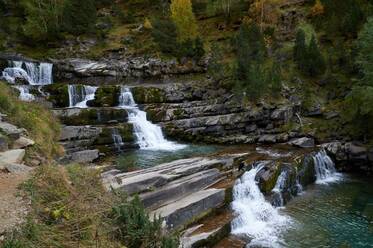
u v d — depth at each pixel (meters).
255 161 19.97
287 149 24.70
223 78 32.53
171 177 14.95
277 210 17.09
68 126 22.20
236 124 28.91
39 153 12.45
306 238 14.02
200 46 38.69
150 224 8.62
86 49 41.88
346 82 31.11
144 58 39.94
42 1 45.78
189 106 29.84
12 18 47.59
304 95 30.84
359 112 26.39
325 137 27.02
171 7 44.88
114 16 53.16
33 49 41.97
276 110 29.00
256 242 13.54
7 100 14.43
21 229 6.68
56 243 6.76
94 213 8.10
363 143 25.66
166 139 27.64
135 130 25.41
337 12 38.72
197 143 27.58
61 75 38.69
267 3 43.19
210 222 13.87
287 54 35.88
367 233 14.55
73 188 9.02
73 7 43.53
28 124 14.41
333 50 34.94
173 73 38.12
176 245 8.59
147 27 44.69
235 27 44.28
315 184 21.84
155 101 30.92
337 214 16.62
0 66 33.97
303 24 40.62
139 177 13.87
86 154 19.20
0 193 7.99
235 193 16.20
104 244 7.42
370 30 24.89
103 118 25.78
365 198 18.95
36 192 8.12
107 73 39.12
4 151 10.91
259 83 29.94
